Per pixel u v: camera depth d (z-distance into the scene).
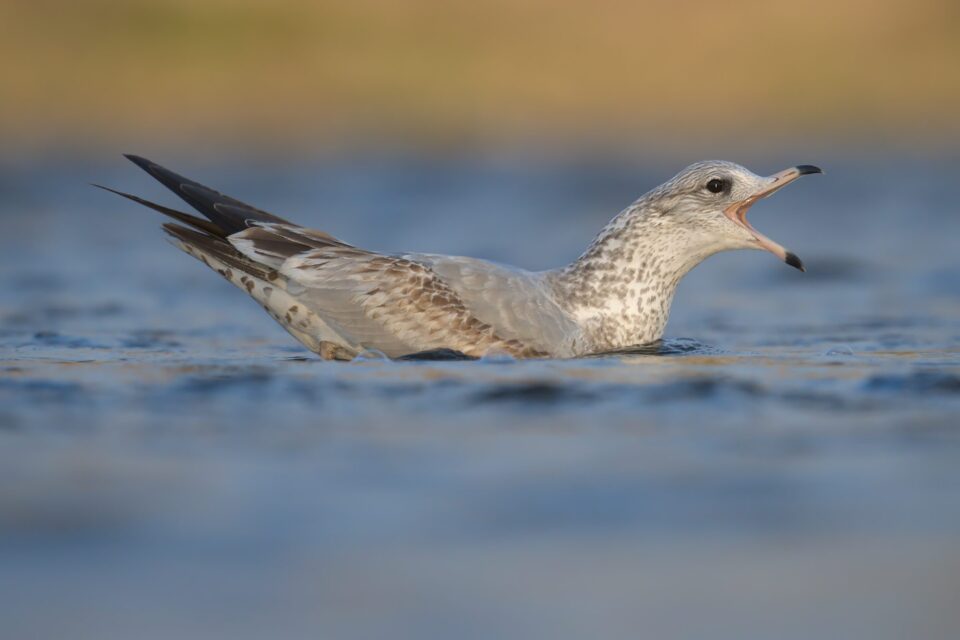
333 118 39.53
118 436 9.23
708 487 8.19
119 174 33.28
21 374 11.53
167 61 41.44
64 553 7.13
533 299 13.23
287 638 6.21
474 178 33.66
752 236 13.77
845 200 30.77
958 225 26.56
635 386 11.02
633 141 38.47
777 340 14.99
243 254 13.21
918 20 45.59
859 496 8.03
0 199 29.84
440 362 12.40
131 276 21.08
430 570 6.98
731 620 6.45
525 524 7.57
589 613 6.51
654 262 13.82
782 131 39.78
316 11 43.25
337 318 12.98
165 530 7.44
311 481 8.26
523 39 43.53
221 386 10.95
